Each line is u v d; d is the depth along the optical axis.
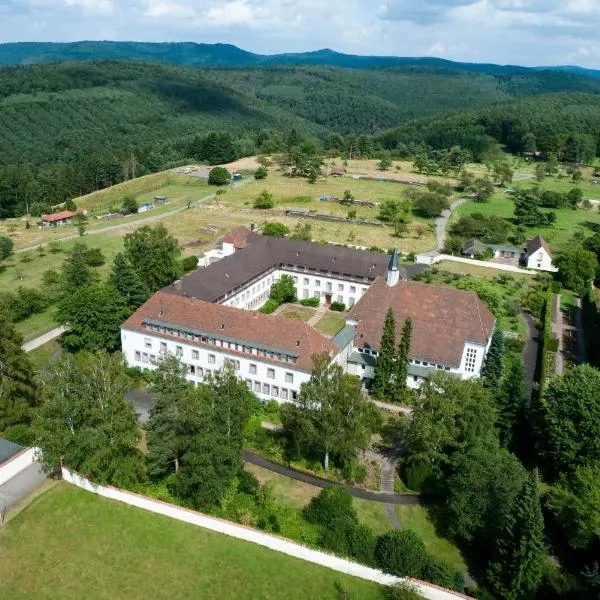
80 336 95.19
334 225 185.50
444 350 87.44
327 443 65.75
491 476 58.88
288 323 83.88
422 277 140.88
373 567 53.62
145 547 55.19
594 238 162.88
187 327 87.25
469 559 58.62
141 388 88.12
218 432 59.97
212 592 51.06
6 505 59.12
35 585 50.38
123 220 193.25
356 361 89.81
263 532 56.47
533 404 78.25
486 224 178.00
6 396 68.81
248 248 122.00
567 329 118.69
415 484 67.38
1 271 141.12
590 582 51.56
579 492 59.00
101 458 59.28
